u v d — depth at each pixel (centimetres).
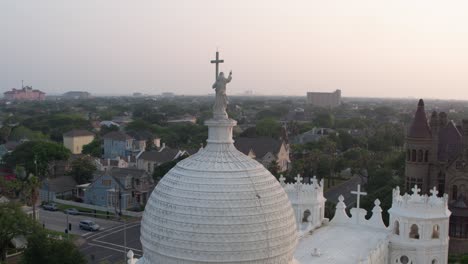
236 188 3528
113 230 9819
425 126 9856
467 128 9275
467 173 9150
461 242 7988
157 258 3541
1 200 9475
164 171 13000
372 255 5256
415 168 9906
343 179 15038
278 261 3553
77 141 19962
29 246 6550
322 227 6506
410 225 5984
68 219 10625
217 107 3856
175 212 3478
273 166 13500
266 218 3497
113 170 12850
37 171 13762
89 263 7775
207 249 3366
